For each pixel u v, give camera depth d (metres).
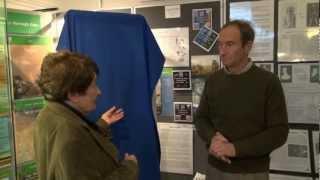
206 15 2.30
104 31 1.78
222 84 1.69
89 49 1.74
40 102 2.09
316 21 2.05
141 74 1.87
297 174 2.18
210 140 1.66
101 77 1.76
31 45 2.04
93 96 1.27
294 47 2.12
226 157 1.60
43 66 1.22
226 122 1.66
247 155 1.56
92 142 1.17
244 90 1.62
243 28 1.60
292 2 2.10
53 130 1.16
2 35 1.86
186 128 2.42
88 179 1.12
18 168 1.97
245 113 1.61
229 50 1.59
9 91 1.91
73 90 1.20
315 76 2.08
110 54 1.79
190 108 2.40
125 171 1.27
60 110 1.18
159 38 2.44
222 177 1.67
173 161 2.48
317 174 2.13
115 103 1.80
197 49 2.35
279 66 2.16
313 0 2.05
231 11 2.24
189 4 2.34
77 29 1.72
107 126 1.60
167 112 2.47
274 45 2.16
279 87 1.62
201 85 2.35
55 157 1.13
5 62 1.88
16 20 1.95
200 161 2.38
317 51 2.06
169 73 2.44
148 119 1.90
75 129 1.14
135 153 1.88
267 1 2.15
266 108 1.61
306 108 2.12
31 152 2.04
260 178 1.61
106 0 2.53
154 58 1.92
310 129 2.12
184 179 2.45
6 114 1.90
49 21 2.16
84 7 2.55
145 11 2.46
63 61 1.20
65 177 1.11
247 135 1.61
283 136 1.57
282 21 2.13
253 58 2.21
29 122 2.03
